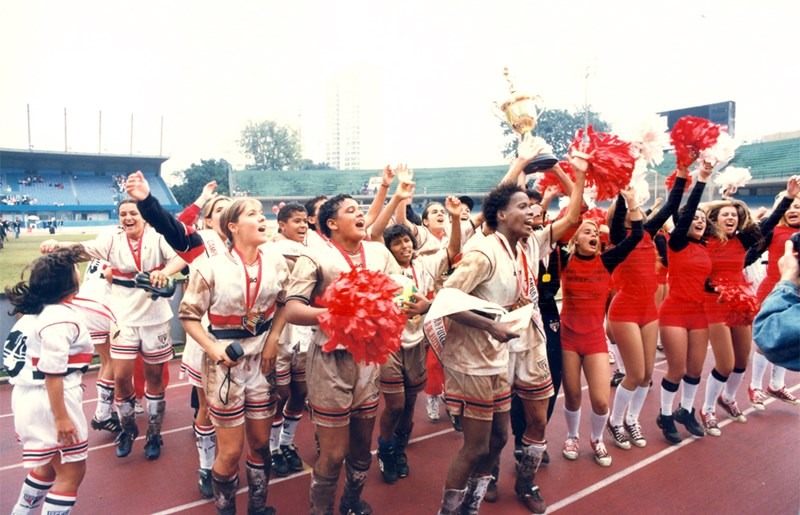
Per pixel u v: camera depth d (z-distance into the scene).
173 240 2.86
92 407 5.18
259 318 2.89
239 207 2.88
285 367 3.68
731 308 4.17
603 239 3.84
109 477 3.67
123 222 4.01
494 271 2.79
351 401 2.78
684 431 4.44
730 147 3.53
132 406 4.06
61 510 2.68
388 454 3.60
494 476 3.30
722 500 3.32
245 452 4.17
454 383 2.79
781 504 3.26
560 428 4.52
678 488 3.48
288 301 2.74
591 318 3.62
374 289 2.38
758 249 4.79
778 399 5.16
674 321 4.14
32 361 2.68
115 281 4.01
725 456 3.94
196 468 3.81
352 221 2.92
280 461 3.74
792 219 4.73
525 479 3.23
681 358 4.11
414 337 3.62
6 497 3.43
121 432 4.18
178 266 3.97
